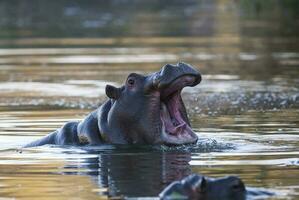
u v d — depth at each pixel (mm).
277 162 36375
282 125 47062
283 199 29312
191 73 39906
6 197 30766
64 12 175000
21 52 99312
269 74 73438
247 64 81625
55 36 120875
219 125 47438
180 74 39750
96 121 42438
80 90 66500
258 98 59188
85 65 84188
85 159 38188
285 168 34969
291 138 42781
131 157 38312
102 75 75562
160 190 31297
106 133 41656
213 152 39062
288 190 30734
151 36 117750
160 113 40938
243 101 57938
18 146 42188
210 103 57406
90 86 68625
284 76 71688
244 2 146000
